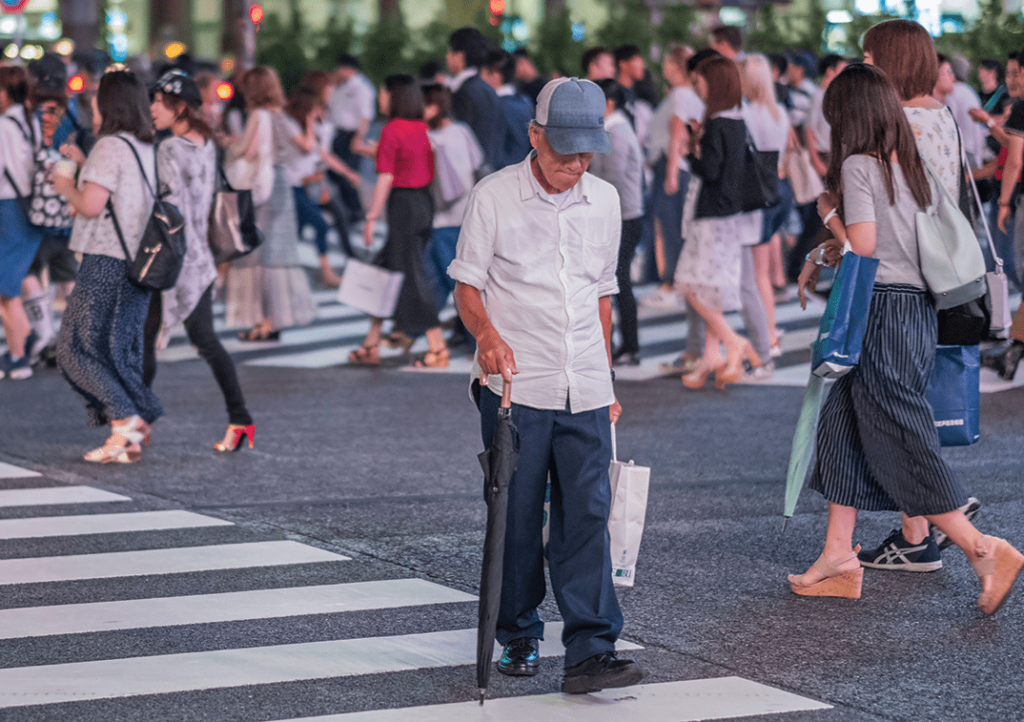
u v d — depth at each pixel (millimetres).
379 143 19734
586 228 7691
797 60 25656
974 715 7539
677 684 8000
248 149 20562
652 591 9781
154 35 43281
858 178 9195
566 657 7680
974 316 9367
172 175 13531
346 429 15766
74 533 11430
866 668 8258
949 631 8938
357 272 20047
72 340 13664
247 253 14406
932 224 9219
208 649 8633
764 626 9031
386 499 12531
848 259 9141
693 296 17750
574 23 36625
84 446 14922
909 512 9273
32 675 8180
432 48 38000
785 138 18375
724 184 17078
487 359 7414
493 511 7383
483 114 20969
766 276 19734
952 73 20875
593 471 7730
